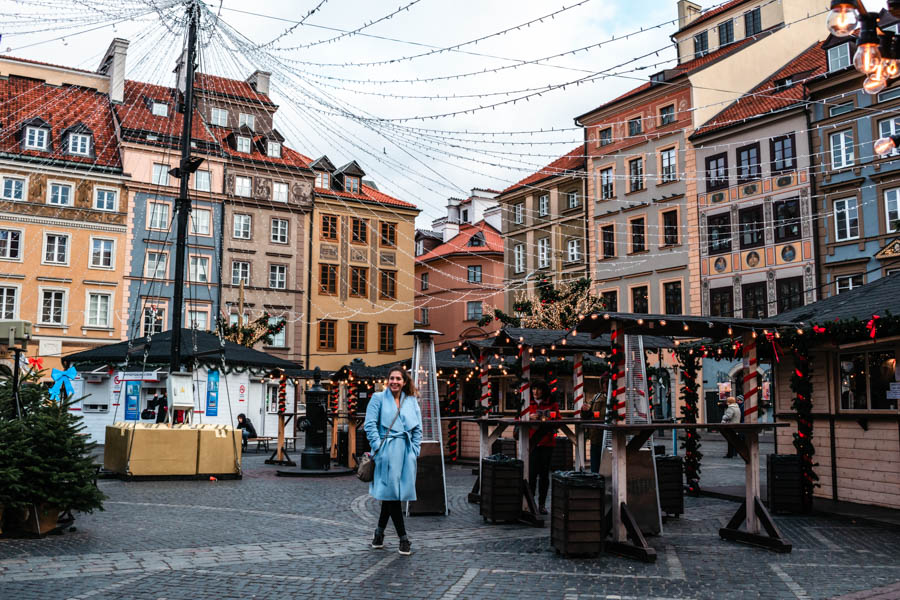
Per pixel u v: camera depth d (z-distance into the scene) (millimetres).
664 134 39375
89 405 28375
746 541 9070
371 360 49594
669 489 11102
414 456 8336
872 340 11555
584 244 44000
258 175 46688
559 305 34469
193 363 23922
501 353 13492
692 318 9055
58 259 41000
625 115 42094
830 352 13289
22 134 41062
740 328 9438
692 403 14023
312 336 47531
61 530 9227
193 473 15688
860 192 31281
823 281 32344
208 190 44906
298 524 10188
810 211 32812
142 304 42719
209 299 44469
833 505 12406
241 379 30438
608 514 8836
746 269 35281
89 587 6680
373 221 50688
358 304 49562
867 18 6656
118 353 25359
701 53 40062
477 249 53562
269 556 8070
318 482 15680
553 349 12469
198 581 6957
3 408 9688
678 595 6676
